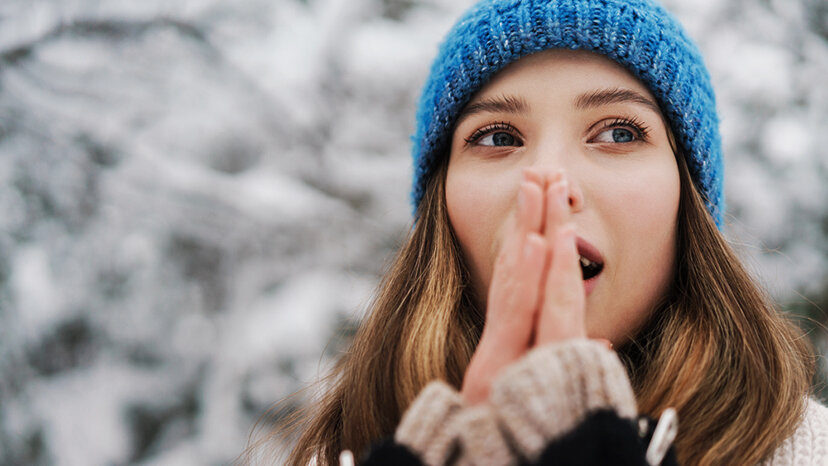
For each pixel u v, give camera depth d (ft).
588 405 1.70
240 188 5.49
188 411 5.75
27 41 5.67
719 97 5.57
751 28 5.78
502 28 2.15
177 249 5.85
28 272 5.88
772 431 2.00
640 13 2.16
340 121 5.96
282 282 5.46
